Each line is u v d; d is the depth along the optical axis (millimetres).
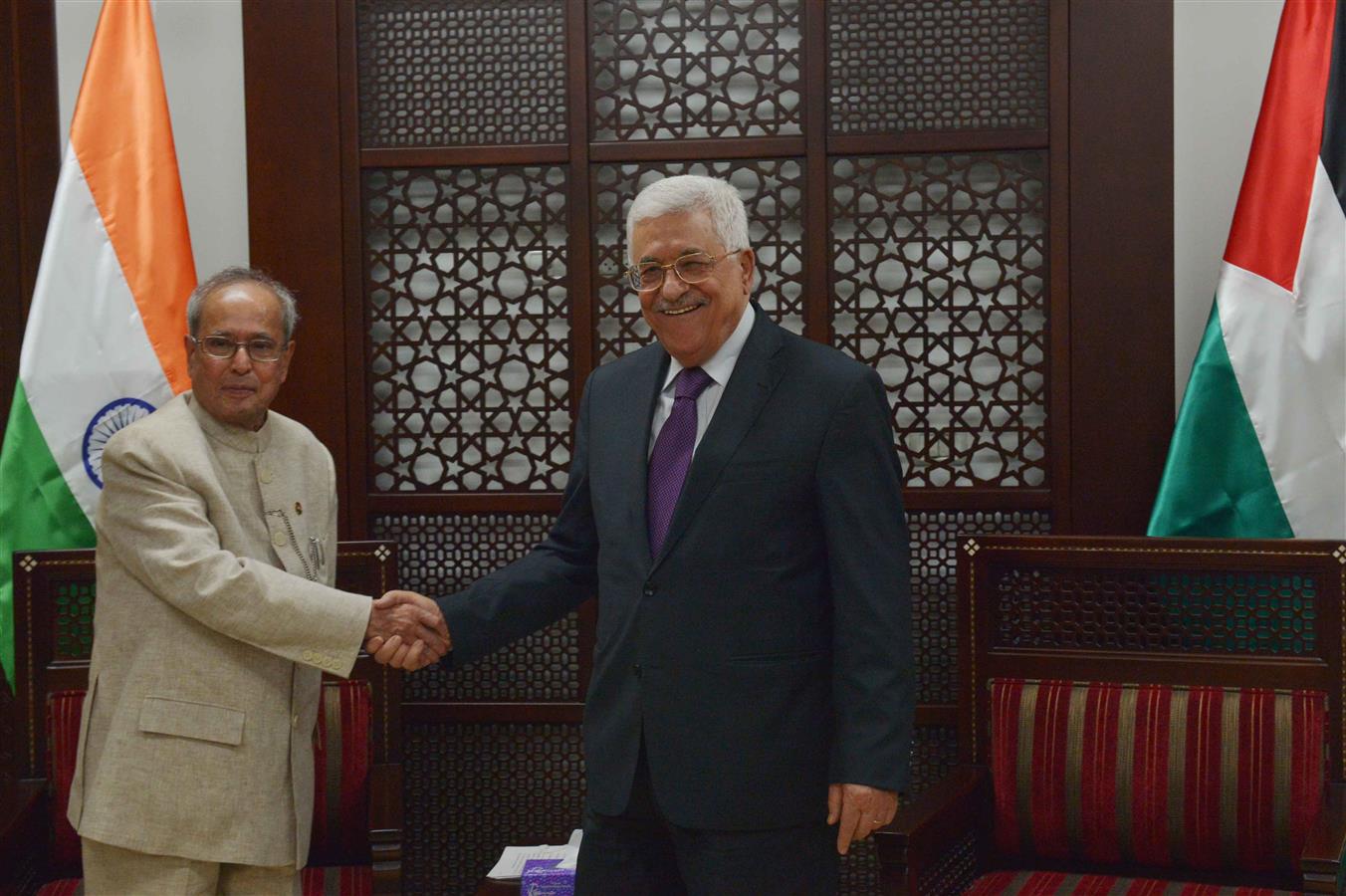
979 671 2590
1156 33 2828
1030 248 2930
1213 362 2645
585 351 3014
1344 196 2611
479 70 3029
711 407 2023
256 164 3020
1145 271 2850
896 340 2992
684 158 2973
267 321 2107
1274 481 2613
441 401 3113
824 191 2945
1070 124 2865
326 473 2297
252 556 2127
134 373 2799
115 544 2057
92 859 2053
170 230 2838
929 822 2203
